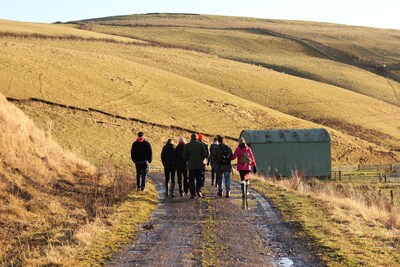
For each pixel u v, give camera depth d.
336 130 72.50
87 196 17.09
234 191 20.38
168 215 14.48
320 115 77.69
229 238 11.48
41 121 52.00
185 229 12.45
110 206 15.44
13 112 22.34
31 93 57.91
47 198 15.49
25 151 19.03
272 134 45.19
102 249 10.37
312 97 85.19
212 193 19.81
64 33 111.12
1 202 14.07
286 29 163.38
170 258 9.69
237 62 105.62
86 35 113.31
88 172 21.97
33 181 16.86
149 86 71.06
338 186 33.59
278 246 10.75
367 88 101.94
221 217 14.15
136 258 9.69
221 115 66.75
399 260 9.51
